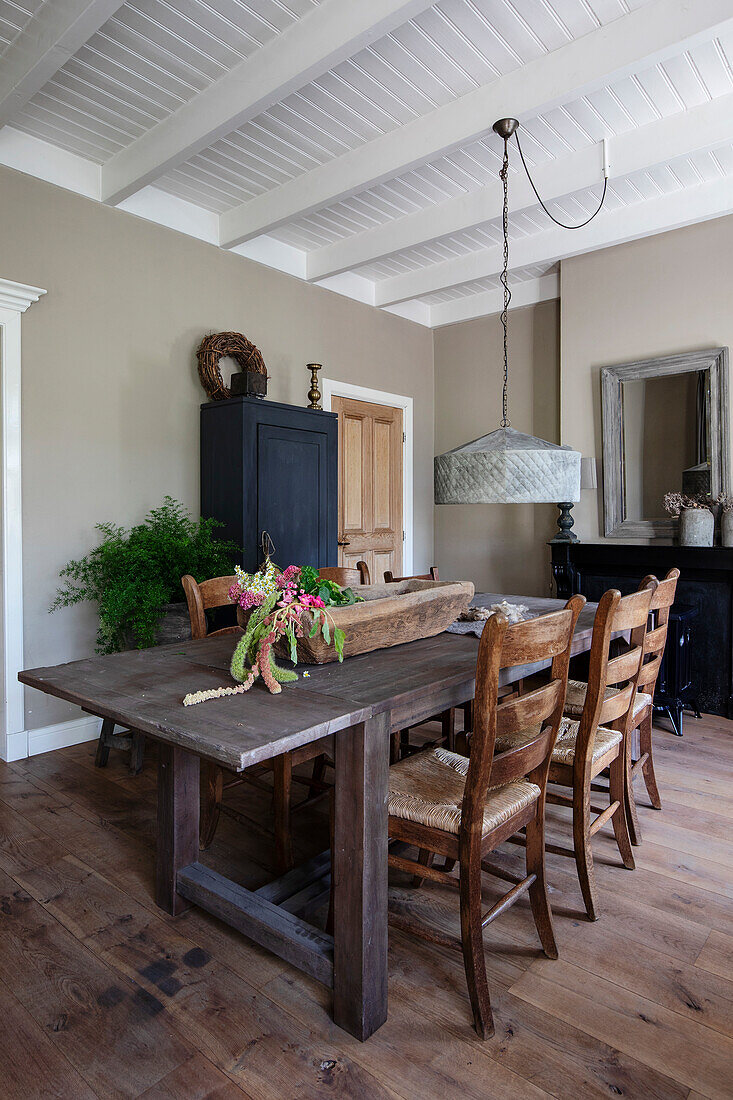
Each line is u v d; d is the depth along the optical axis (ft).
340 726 4.23
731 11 6.62
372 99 8.85
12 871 6.71
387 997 4.75
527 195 10.98
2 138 9.45
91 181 10.51
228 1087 4.15
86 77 8.38
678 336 12.74
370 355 16.17
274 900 5.68
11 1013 4.77
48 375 10.03
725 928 5.78
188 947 5.54
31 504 9.87
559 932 5.74
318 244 13.93
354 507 15.98
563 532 13.84
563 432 14.37
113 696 4.87
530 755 5.03
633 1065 4.31
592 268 13.88
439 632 7.16
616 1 7.14
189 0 7.04
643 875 6.66
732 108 8.80
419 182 11.29
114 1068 4.28
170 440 11.75
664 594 7.32
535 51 7.93
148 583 9.53
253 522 11.50
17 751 9.88
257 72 7.99
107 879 6.57
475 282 15.40
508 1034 4.58
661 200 11.93
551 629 5.02
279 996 4.98
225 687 5.08
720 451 12.17
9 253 9.57
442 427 18.06
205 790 8.77
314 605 5.37
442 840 4.74
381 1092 4.10
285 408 12.11
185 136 9.05
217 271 12.55
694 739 10.80
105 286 10.75
